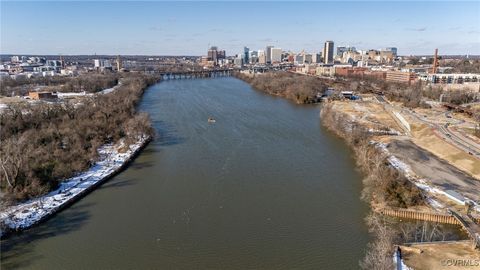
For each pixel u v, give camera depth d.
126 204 90.12
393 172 94.12
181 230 78.75
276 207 89.00
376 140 141.12
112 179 104.94
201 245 73.56
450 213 80.19
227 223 81.69
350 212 86.00
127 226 80.12
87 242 74.12
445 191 91.44
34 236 75.75
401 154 121.88
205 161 120.69
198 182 103.56
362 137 137.00
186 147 135.62
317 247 72.44
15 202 86.19
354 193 96.38
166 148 134.38
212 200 92.75
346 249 71.62
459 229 76.75
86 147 125.00
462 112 193.50
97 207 88.31
